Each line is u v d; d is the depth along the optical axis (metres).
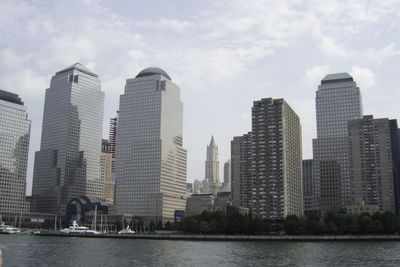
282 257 190.50
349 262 171.00
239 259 183.62
